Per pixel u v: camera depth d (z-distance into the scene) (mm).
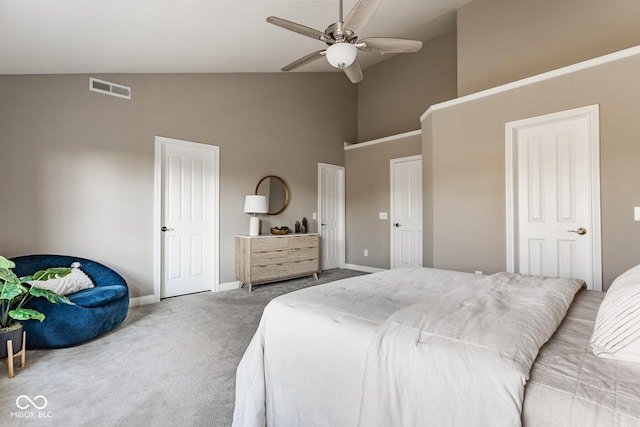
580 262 2850
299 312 1390
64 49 2594
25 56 2551
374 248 5551
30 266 2699
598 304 1467
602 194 2674
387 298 1538
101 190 3303
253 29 3176
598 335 965
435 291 1672
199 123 4098
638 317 901
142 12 2369
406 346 1028
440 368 934
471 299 1390
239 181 4508
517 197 3209
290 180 5137
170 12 2482
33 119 2922
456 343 985
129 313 3266
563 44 3236
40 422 1554
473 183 3445
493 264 3303
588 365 892
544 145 3061
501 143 3238
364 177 5711
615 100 2609
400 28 4656
